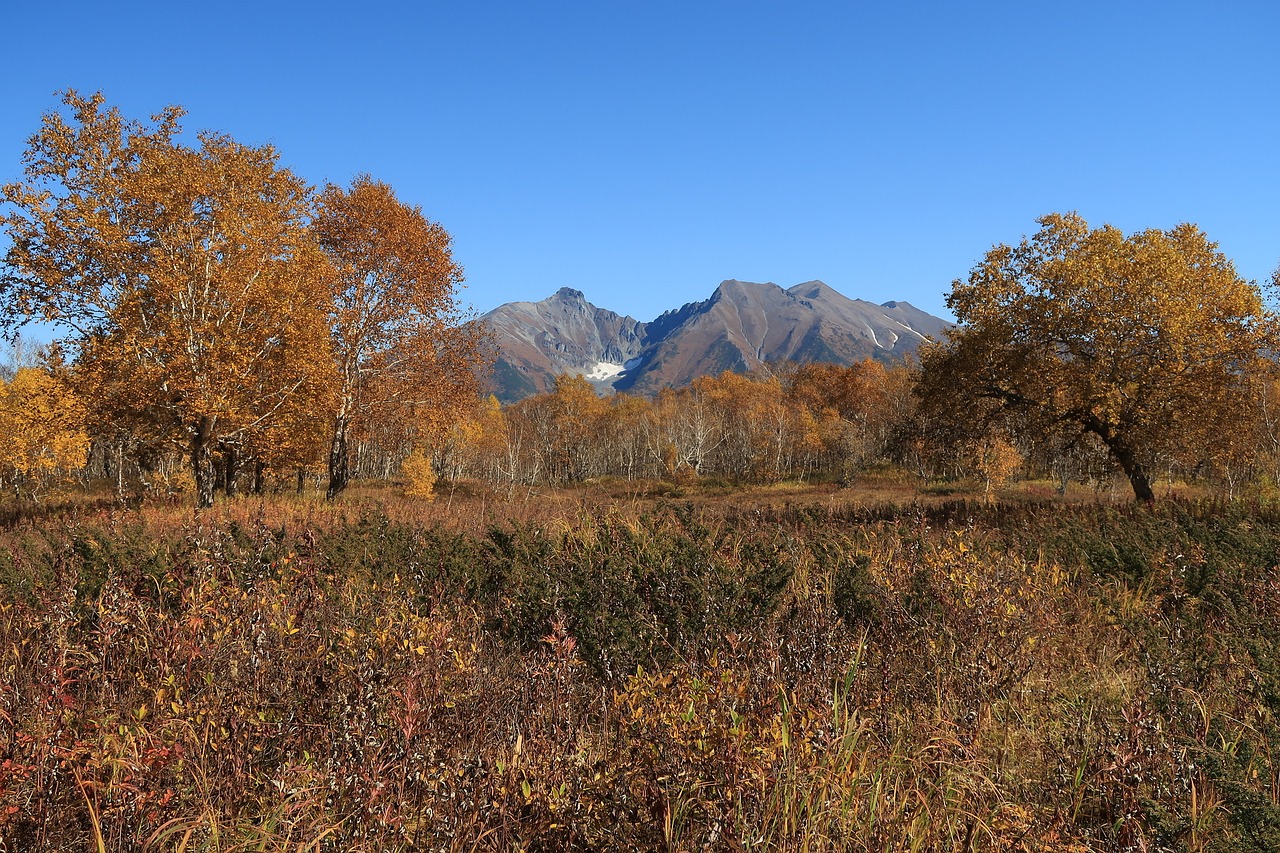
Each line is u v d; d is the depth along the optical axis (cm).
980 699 398
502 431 6881
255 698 327
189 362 2052
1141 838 278
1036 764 360
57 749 266
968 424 2586
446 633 374
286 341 2286
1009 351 2412
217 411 2064
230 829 259
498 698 359
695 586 530
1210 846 285
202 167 2234
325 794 268
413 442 3130
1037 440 2597
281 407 2414
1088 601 667
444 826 245
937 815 293
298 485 3384
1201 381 2184
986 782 315
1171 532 873
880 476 6038
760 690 323
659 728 279
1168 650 474
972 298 2533
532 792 258
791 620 495
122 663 376
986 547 825
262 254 2225
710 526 898
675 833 253
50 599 492
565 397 8875
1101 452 2517
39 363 2234
